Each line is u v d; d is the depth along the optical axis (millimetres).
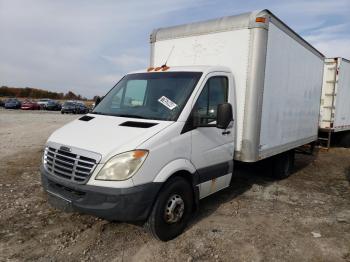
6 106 49625
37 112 41781
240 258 4098
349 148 14555
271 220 5363
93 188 3766
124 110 5004
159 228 4223
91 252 4090
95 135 4234
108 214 3754
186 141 4473
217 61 5820
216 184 5266
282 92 6695
